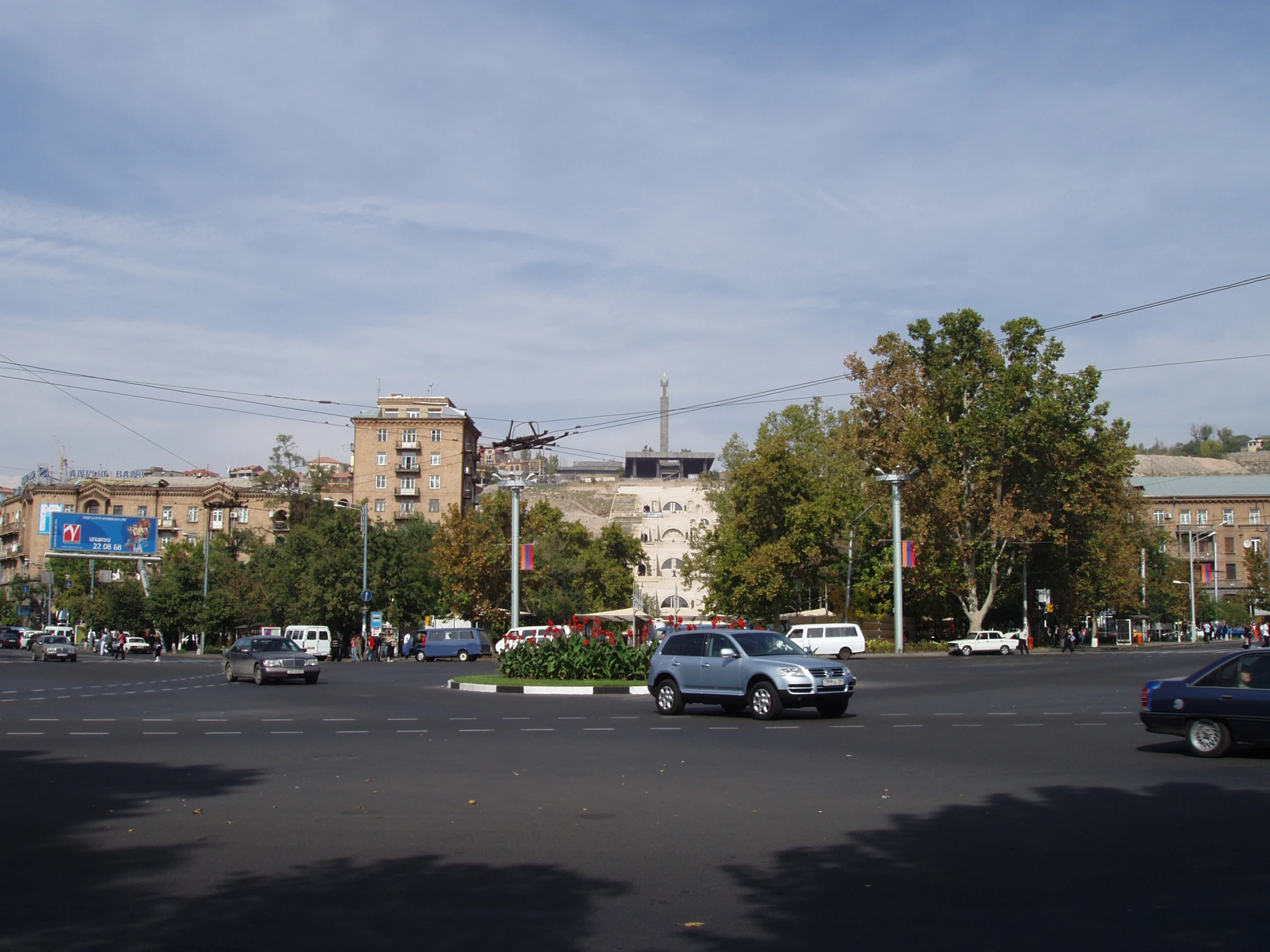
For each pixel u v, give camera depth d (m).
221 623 80.50
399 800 11.16
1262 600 97.06
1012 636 66.19
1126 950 6.18
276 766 13.82
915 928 6.61
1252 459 179.38
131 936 6.48
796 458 73.44
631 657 31.16
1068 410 67.12
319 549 77.69
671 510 135.88
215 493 121.25
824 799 11.18
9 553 128.00
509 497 85.25
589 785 12.14
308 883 7.73
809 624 61.84
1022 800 11.06
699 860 8.42
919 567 68.94
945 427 67.38
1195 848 8.77
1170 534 107.12
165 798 11.34
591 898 7.33
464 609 78.00
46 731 18.88
